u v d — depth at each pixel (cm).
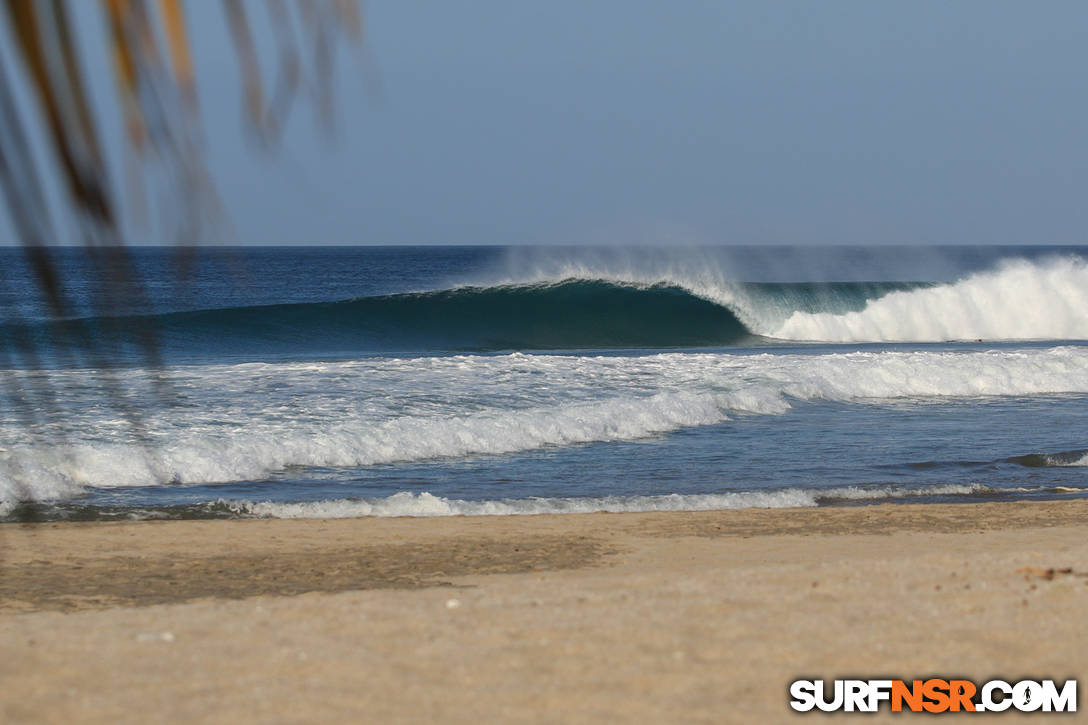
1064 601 2042
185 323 12369
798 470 5378
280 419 5953
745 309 13888
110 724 1375
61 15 209
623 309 13788
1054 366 8412
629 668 1628
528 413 6219
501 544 3706
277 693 1517
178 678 1603
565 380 7544
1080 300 13462
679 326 13675
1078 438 6253
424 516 4319
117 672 1641
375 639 1873
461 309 13400
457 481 5059
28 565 3303
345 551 3572
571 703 1455
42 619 2253
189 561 3403
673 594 2284
